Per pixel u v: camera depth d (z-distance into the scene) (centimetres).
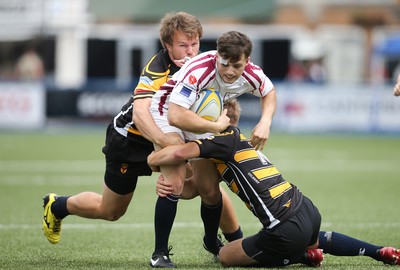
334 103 7519
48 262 2175
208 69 1973
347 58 10125
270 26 9369
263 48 8981
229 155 1988
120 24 9056
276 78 8956
